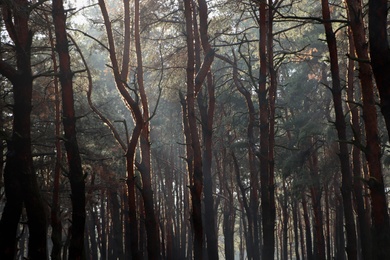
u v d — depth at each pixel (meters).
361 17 14.59
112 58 16.77
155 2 23.22
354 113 21.19
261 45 20.56
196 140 17.25
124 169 37.09
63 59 14.88
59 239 22.41
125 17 17.80
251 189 33.88
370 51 8.23
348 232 17.30
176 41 26.08
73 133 14.63
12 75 14.42
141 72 19.08
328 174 34.78
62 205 34.88
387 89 8.08
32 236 14.44
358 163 21.88
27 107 14.59
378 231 12.02
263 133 20.38
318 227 33.84
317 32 33.78
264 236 19.77
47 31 23.23
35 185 14.58
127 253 38.81
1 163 23.14
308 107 37.25
